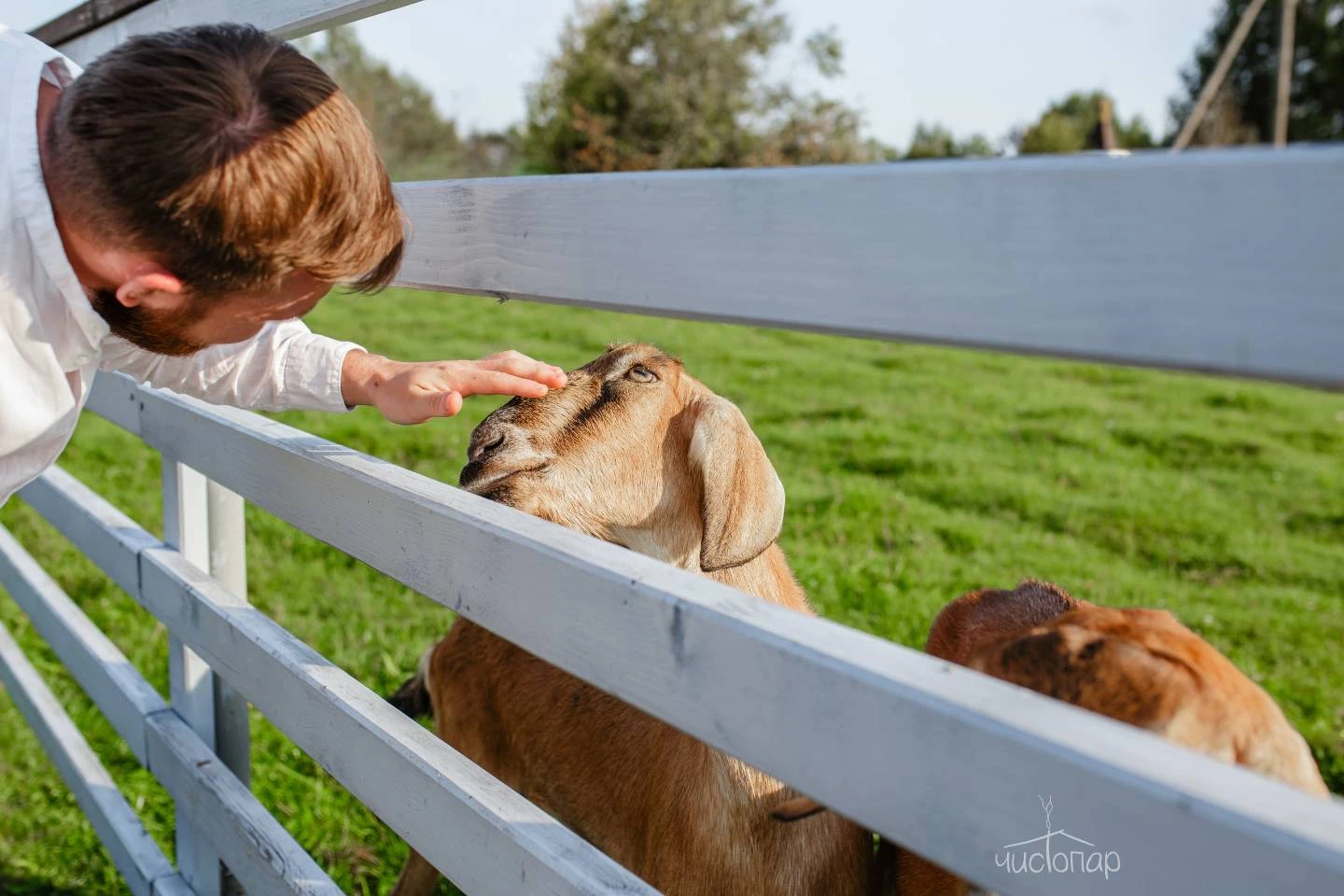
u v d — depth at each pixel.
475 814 1.43
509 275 1.51
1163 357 0.80
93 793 3.04
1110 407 9.52
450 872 1.51
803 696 0.99
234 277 1.39
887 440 7.84
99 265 1.41
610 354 2.08
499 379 1.88
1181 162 0.78
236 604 2.17
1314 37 30.33
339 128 1.38
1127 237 0.81
